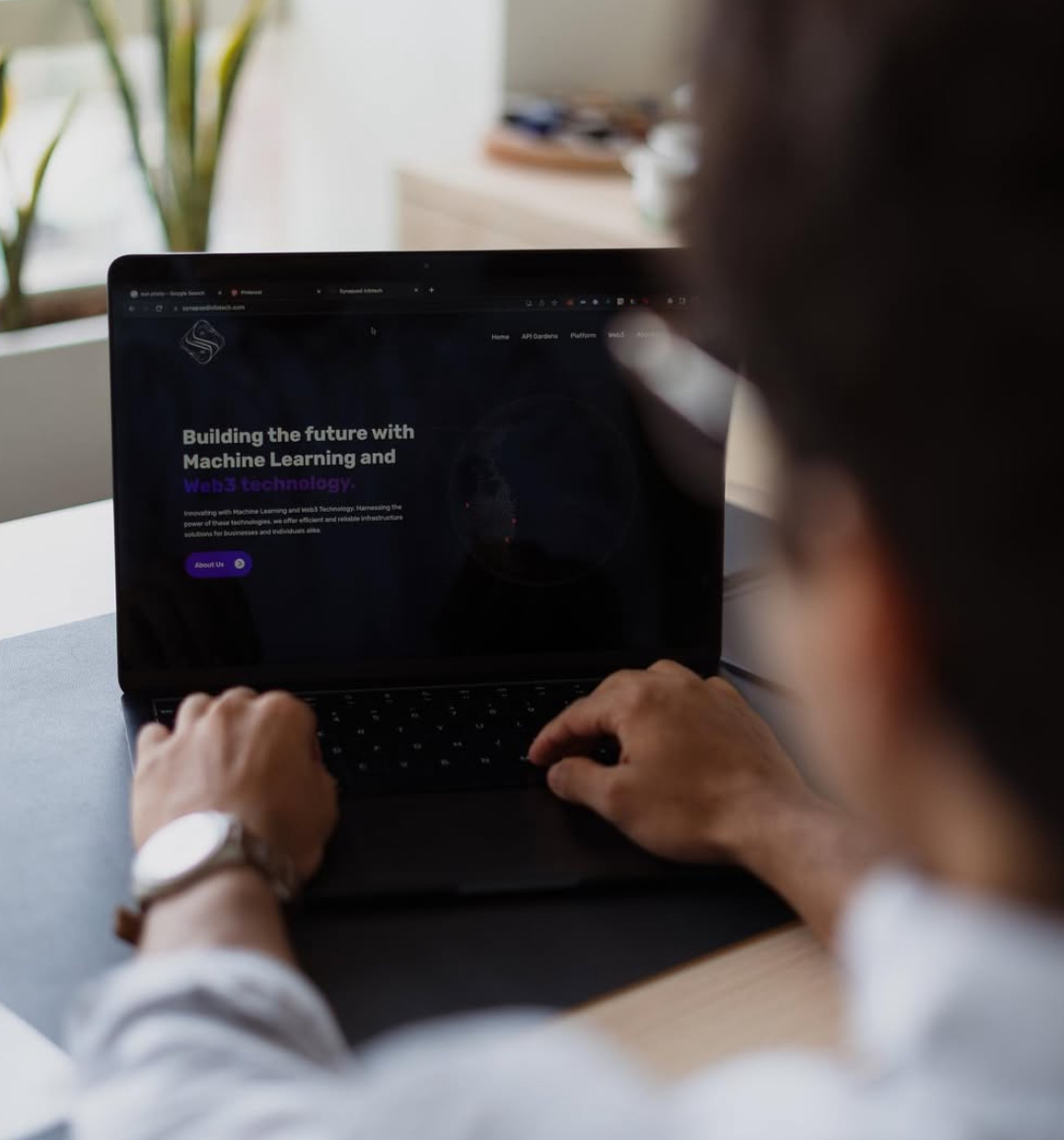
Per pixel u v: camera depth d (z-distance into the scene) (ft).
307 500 3.29
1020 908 1.01
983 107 0.88
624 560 3.40
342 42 10.21
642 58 9.90
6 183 8.79
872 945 1.10
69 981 2.40
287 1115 1.50
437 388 3.32
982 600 0.91
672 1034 2.31
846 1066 1.17
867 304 0.92
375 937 2.54
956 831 1.03
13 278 8.01
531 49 9.40
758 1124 1.11
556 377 3.35
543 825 2.84
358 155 10.35
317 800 2.68
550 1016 2.36
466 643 3.35
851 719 1.05
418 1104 1.23
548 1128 1.18
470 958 2.50
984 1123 0.97
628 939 2.56
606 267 3.33
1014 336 0.88
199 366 3.24
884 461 0.94
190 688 3.26
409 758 3.03
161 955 2.10
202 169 8.87
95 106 9.46
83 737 3.09
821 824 2.61
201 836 2.36
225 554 3.27
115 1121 1.57
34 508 6.15
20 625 3.58
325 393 3.28
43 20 8.98
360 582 3.31
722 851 2.69
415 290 3.30
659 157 7.48
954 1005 1.00
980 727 0.95
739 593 3.84
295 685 3.28
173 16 9.05
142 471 3.24
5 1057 2.24
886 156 0.91
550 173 8.48
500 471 3.34
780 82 0.96
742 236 0.98
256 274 3.25
